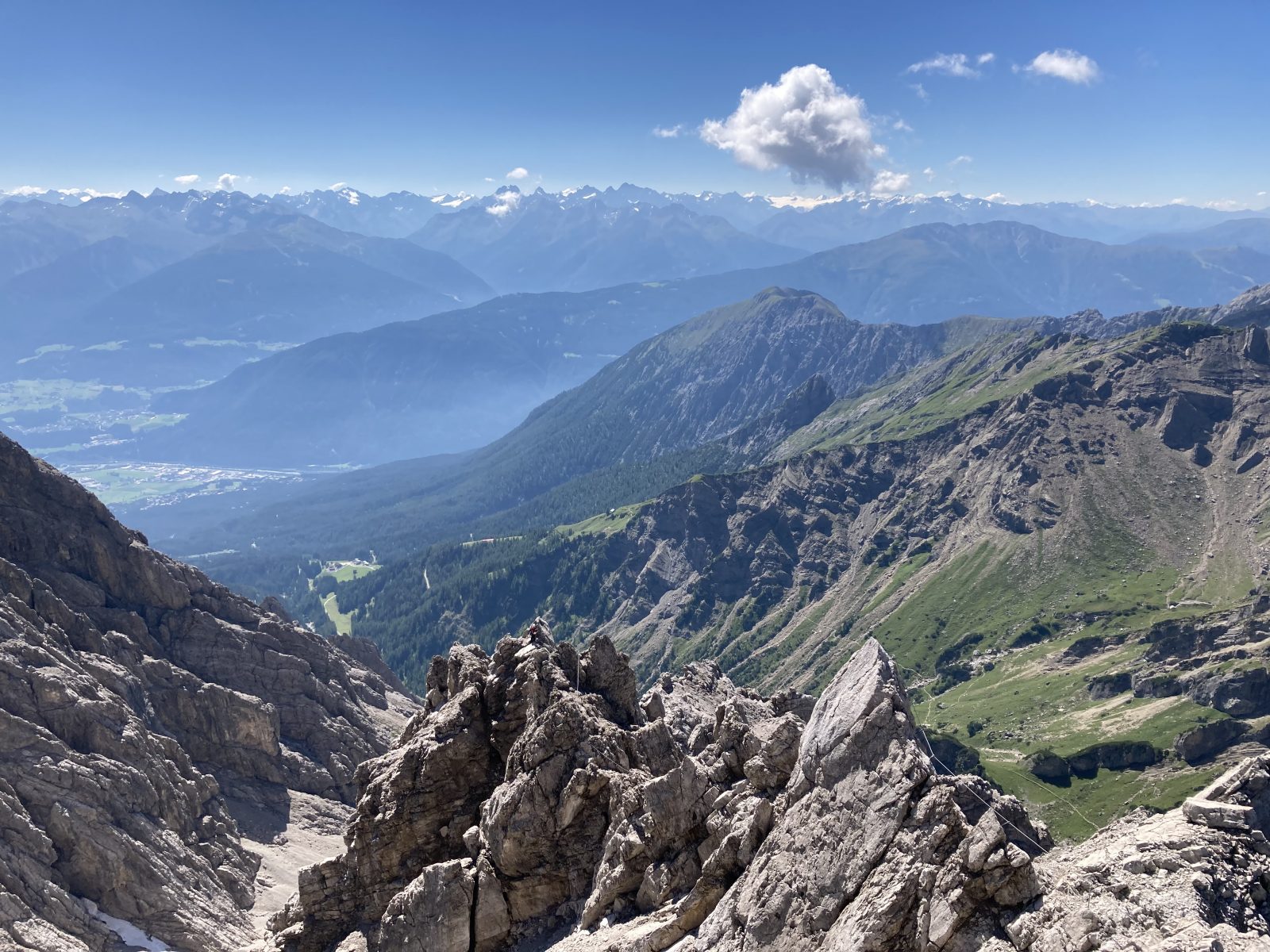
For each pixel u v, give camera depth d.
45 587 175.25
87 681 156.75
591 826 71.31
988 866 43.84
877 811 49.22
